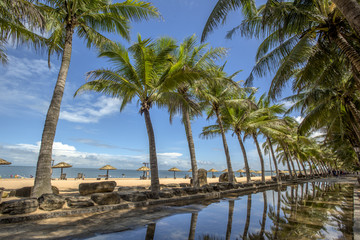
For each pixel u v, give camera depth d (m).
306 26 8.05
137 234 4.36
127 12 10.16
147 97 11.37
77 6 9.76
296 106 17.84
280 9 6.88
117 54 10.06
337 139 22.14
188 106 11.34
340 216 6.34
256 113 19.30
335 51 8.86
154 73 11.16
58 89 8.34
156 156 10.70
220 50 12.60
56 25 9.11
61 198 6.71
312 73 8.91
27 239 3.96
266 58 9.18
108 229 4.73
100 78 10.16
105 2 10.52
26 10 6.38
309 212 7.02
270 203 9.16
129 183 22.72
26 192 9.09
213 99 15.35
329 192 14.44
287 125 21.02
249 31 9.23
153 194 9.24
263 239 4.09
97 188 9.75
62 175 30.17
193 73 9.92
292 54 7.39
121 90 11.20
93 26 11.10
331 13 6.70
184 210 7.33
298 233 4.48
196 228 4.92
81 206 6.81
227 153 16.69
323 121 16.20
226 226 5.12
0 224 5.07
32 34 9.13
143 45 10.11
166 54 10.78
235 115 20.94
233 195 12.55
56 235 4.22
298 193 13.90
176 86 10.52
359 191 13.78
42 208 6.12
